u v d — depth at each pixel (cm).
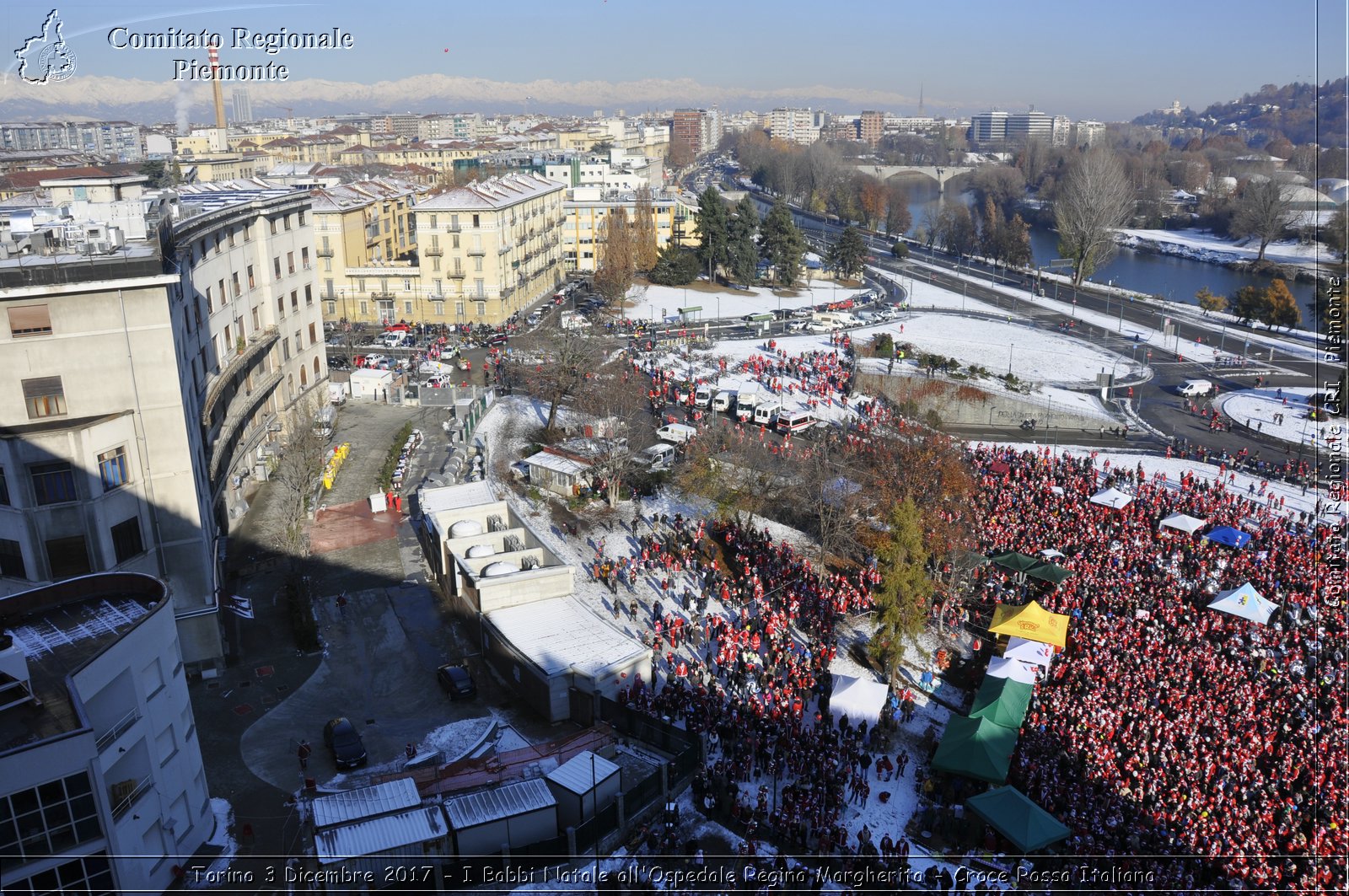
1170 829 4272
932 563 6869
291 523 6950
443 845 3969
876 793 4675
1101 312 16050
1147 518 7762
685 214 19425
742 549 7081
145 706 3806
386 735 4962
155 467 5300
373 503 7769
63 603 4116
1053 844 4194
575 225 18662
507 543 6438
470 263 14212
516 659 5300
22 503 4891
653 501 8069
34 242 5200
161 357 5219
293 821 4297
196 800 4141
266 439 8538
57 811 3366
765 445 8894
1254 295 14838
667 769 4569
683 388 11112
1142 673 5381
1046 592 6569
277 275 8838
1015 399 10662
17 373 4925
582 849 4159
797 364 12150
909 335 14125
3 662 3472
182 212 7100
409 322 14500
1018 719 4894
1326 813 4334
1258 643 5803
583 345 10244
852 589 6638
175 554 5406
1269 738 4856
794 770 4694
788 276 17138
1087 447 9962
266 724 5041
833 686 5372
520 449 9150
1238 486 8819
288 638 5912
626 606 6331
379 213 16538
